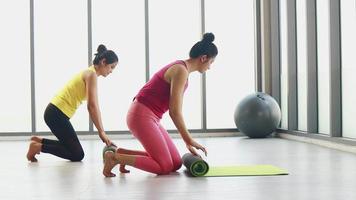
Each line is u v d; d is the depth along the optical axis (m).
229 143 6.76
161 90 3.65
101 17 8.13
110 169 3.70
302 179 3.49
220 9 8.36
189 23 8.32
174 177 3.64
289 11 7.50
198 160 3.63
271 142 6.86
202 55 3.60
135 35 8.20
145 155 3.86
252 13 8.52
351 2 5.55
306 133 6.80
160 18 8.24
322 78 6.56
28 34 7.98
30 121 8.02
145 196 2.91
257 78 8.49
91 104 4.24
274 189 3.10
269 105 7.46
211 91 8.32
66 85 4.76
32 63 7.95
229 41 8.38
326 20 6.36
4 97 7.98
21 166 4.45
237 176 3.66
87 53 8.08
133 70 8.18
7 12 7.96
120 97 8.13
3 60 7.96
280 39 8.23
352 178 3.53
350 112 5.70
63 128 4.69
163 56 8.25
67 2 8.07
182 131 3.52
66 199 2.87
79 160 4.81
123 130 8.05
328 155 5.05
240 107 7.58
